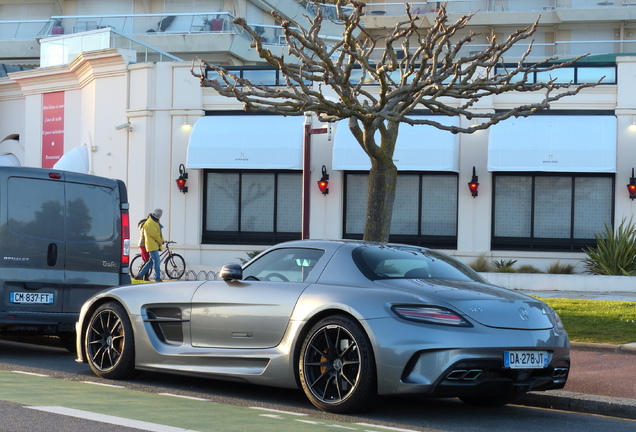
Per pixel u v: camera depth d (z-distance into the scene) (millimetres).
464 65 32781
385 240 17562
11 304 13789
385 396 9375
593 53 55344
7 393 10102
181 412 9188
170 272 32469
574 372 12805
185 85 34594
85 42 39625
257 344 10312
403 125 31953
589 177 31953
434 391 8961
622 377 12398
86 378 11859
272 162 32812
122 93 35625
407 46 17281
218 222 34625
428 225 32844
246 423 8656
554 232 32156
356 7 15078
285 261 10633
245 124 33562
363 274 9945
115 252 14922
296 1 56250
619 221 31469
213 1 55469
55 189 14320
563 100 31781
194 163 33344
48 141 40750
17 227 13883
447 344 8953
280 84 34281
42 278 14039
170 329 11234
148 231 29438
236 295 10562
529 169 30844
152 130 34969
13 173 13938
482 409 10570
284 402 10312
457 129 17156
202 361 10797
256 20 56250
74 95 39656
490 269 31562
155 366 11250
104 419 8516
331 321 9508
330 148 33188
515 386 9352
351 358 9414
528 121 31453
